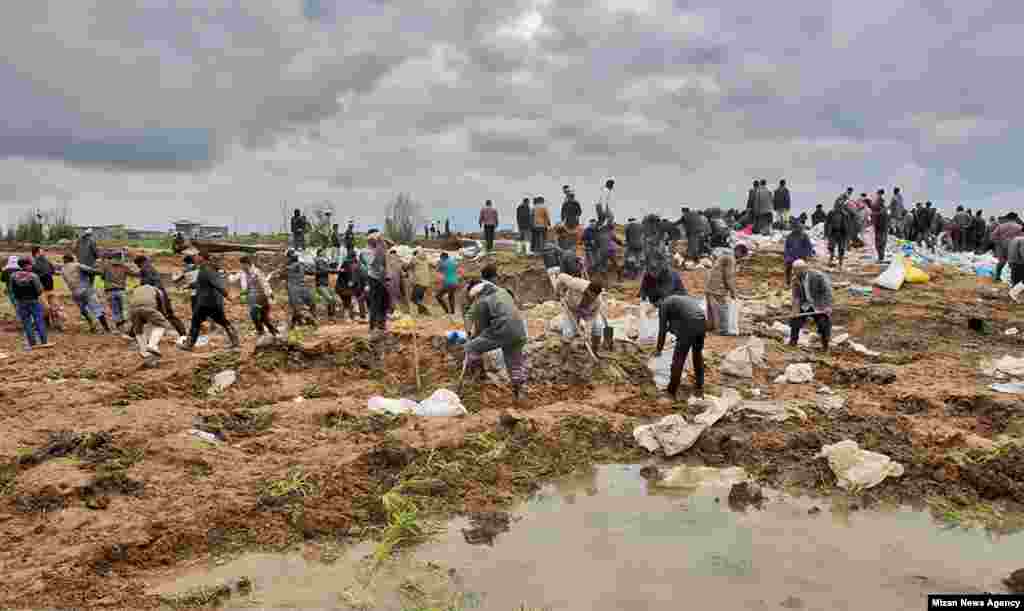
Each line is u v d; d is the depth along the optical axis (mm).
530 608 4238
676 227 19938
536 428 7352
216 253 25422
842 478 6293
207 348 11484
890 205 23188
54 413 7551
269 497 5578
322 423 7539
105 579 4504
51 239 29375
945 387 8836
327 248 24844
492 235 23266
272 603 4285
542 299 17219
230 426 7430
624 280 18875
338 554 4996
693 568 4777
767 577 4645
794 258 16469
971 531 5410
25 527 5094
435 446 6754
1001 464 6352
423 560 4914
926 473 6320
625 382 9086
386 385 9102
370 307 11523
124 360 10586
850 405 8023
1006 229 17250
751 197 23391
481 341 8227
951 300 15383
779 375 9516
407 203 31500
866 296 15805
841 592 4445
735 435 7199
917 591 4461
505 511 5820
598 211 19062
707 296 11609
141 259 11172
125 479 5777
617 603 4301
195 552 4941
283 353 9891
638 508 5863
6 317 14844
